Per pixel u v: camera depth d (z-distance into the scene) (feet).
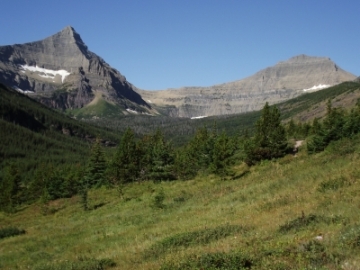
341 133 129.90
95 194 169.48
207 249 42.06
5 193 203.62
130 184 180.04
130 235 71.36
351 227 36.99
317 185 72.18
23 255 72.69
